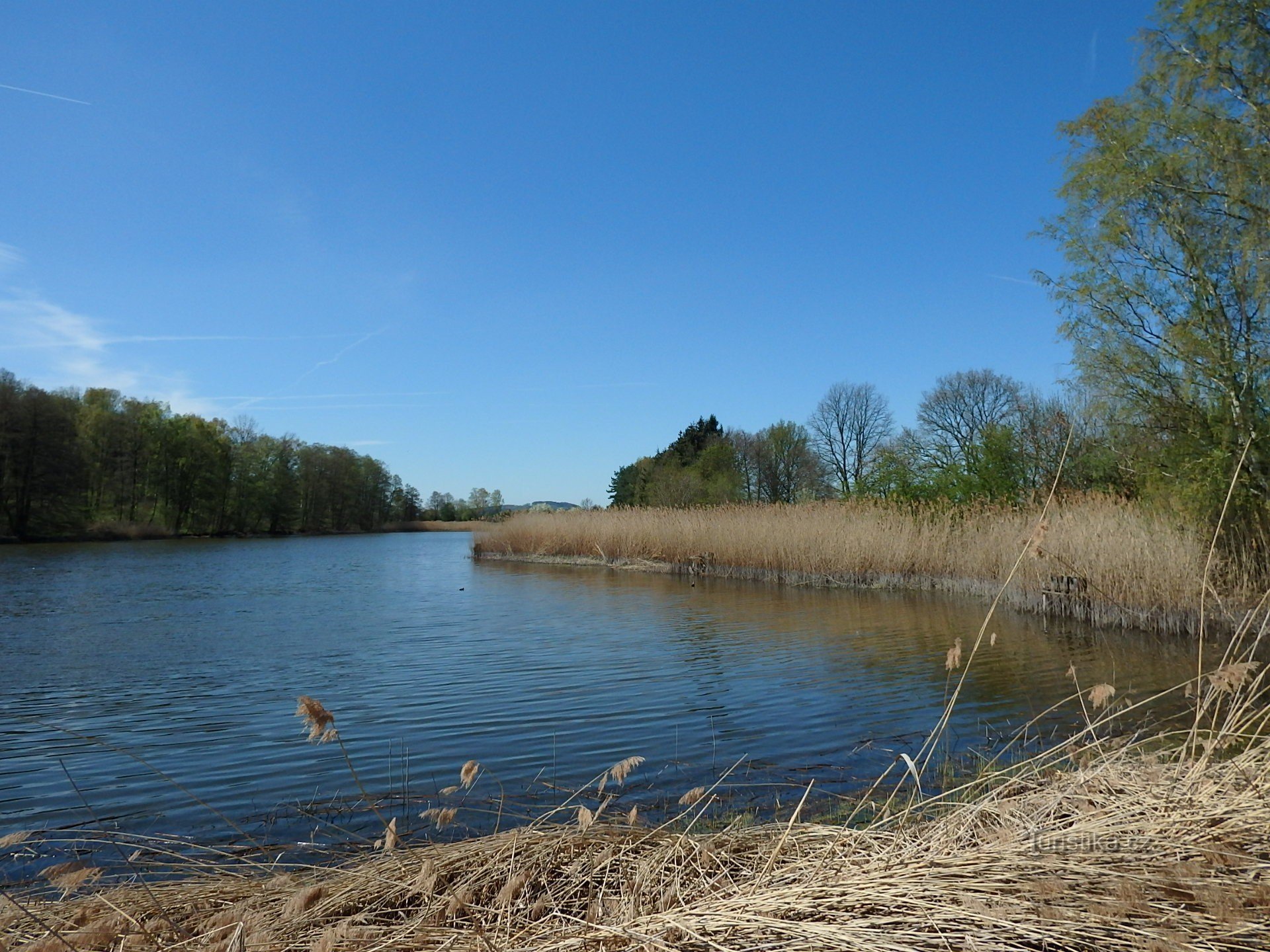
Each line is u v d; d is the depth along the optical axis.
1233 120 12.11
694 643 12.22
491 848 3.64
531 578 24.80
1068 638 12.02
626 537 28.41
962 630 12.91
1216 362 11.95
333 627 14.73
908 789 5.40
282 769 6.53
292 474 69.62
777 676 9.59
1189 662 9.84
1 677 10.34
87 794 6.02
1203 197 12.31
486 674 10.22
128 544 47.09
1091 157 13.47
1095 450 15.26
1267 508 11.45
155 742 7.36
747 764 6.25
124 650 12.37
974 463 22.69
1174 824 3.07
